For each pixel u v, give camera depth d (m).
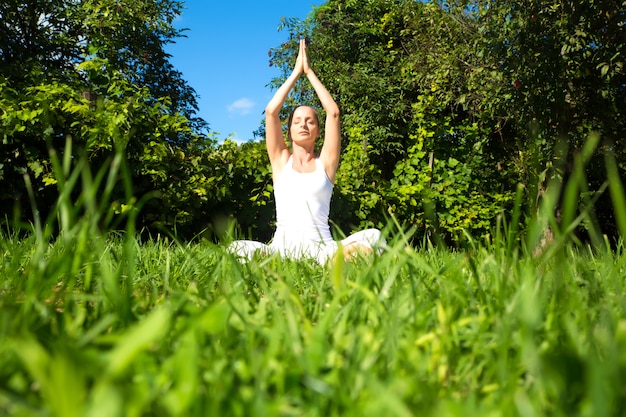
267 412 0.49
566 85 7.51
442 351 0.76
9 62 12.66
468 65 9.00
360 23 13.67
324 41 13.87
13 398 0.48
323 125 13.49
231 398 0.52
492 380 0.71
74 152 5.46
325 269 1.70
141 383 0.54
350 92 12.36
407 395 0.54
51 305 0.93
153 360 0.63
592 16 7.08
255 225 6.55
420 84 10.54
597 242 0.99
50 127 5.16
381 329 0.87
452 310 0.96
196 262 2.03
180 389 0.49
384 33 13.62
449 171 9.68
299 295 1.36
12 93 5.85
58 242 1.63
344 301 1.19
